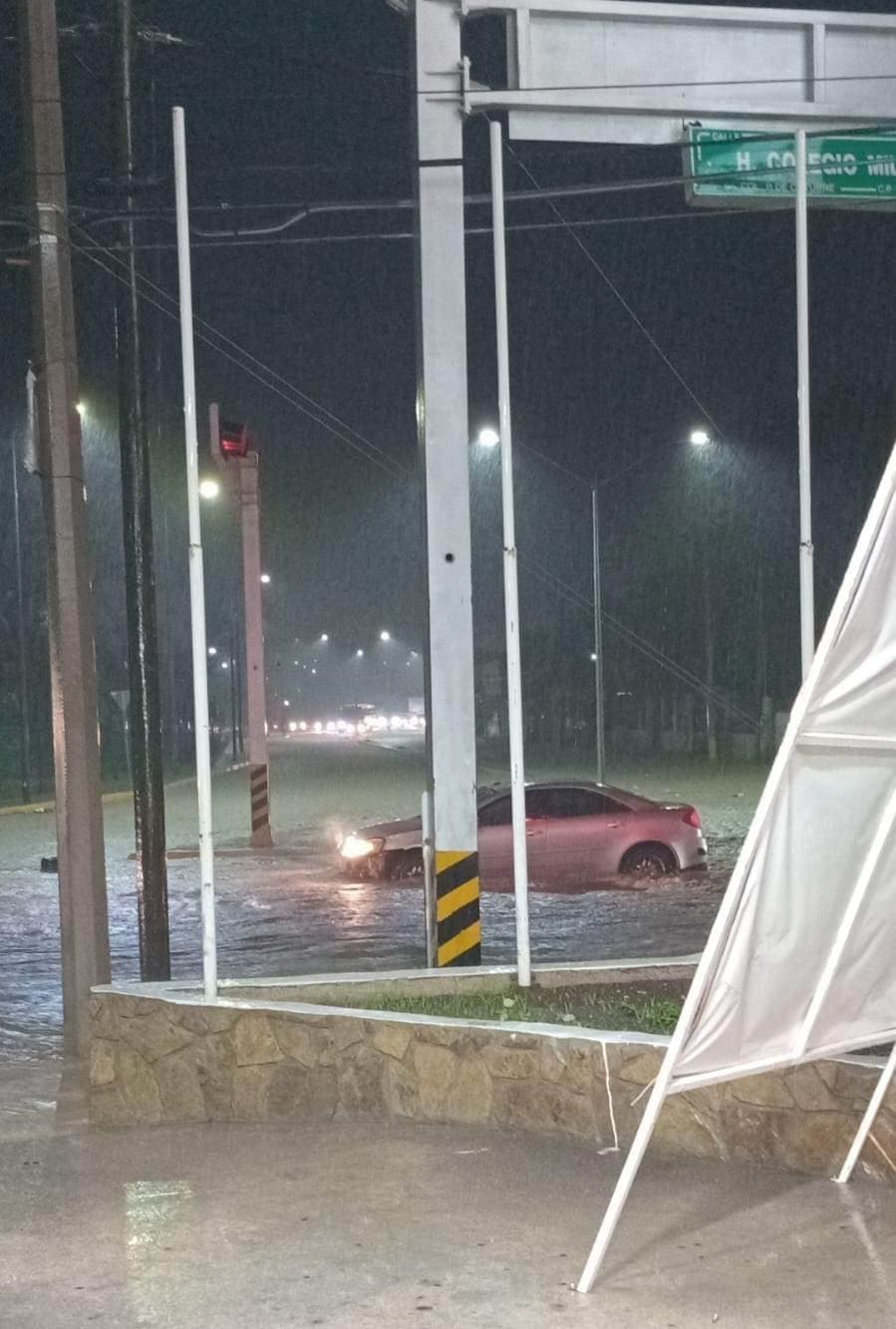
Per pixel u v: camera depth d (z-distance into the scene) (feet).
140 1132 27.25
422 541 37.29
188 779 200.23
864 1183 21.99
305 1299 18.51
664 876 68.33
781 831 17.76
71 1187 23.82
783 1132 22.80
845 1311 17.63
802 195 29.27
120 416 45.39
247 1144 25.73
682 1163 23.27
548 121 38.45
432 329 37.04
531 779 146.30
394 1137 25.35
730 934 17.43
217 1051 27.55
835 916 18.37
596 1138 24.38
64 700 36.68
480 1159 23.93
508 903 62.44
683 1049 17.71
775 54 38.96
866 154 40.55
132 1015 28.40
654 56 38.40
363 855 72.79
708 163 39.81
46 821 126.72
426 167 37.09
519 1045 25.22
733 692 197.16
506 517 29.55
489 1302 18.19
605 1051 24.29
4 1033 41.81
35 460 37.40
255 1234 20.98
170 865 80.94
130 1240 20.98
